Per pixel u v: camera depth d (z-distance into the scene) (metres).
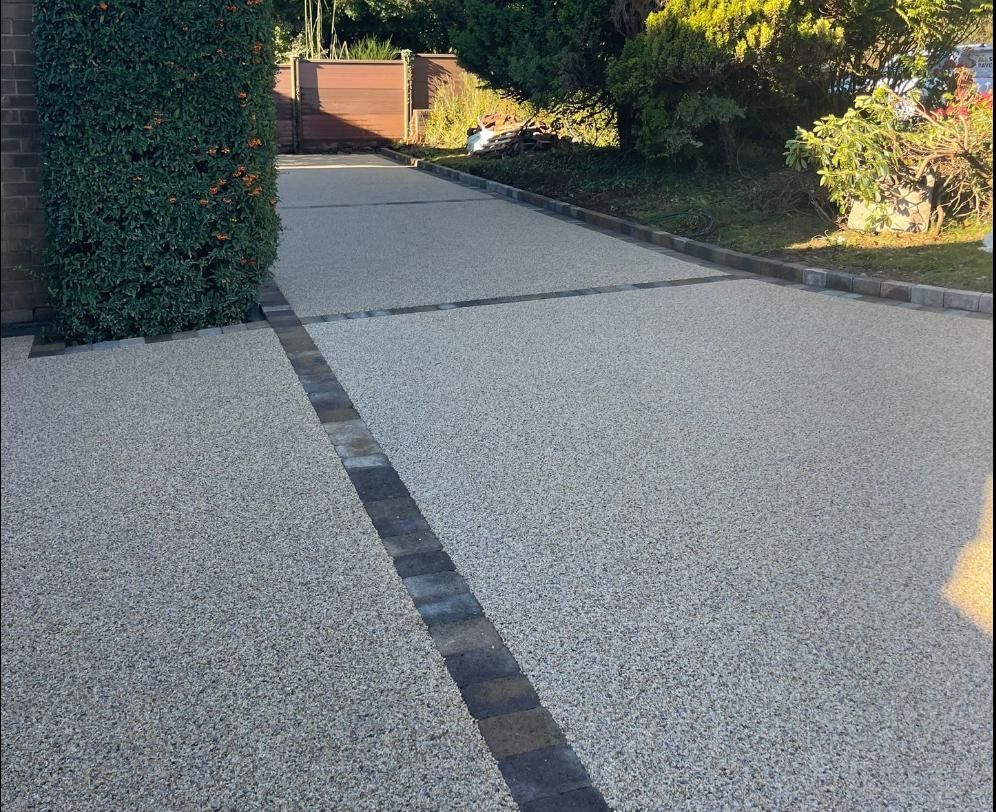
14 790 2.24
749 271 7.89
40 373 5.45
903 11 10.07
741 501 3.68
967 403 4.71
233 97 6.07
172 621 2.92
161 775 2.28
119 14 5.72
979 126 7.85
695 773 2.26
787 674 2.61
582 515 3.58
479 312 6.60
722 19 9.70
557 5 12.11
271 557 3.31
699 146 10.85
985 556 3.23
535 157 14.91
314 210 11.42
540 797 2.19
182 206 6.09
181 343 6.03
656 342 5.84
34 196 6.33
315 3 24.03
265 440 4.38
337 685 2.61
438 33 25.42
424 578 3.15
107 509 3.70
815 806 2.15
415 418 4.62
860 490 3.76
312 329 6.26
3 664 2.71
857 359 5.45
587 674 2.63
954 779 2.23
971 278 6.85
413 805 2.18
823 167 8.78
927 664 2.64
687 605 2.96
